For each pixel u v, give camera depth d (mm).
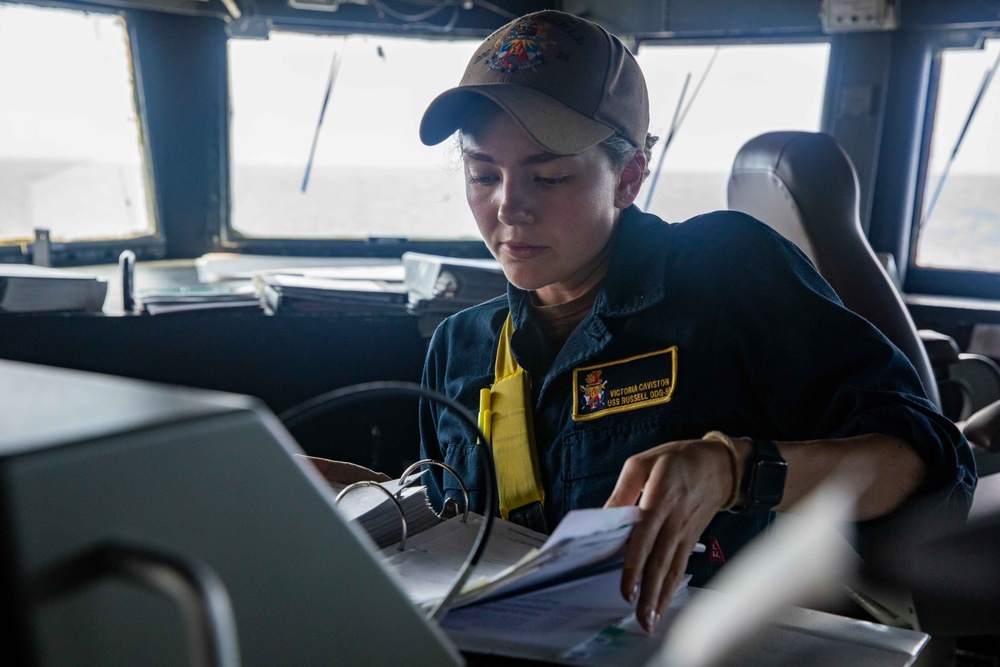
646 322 1073
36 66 2566
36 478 305
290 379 2178
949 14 2699
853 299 1581
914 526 967
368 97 2945
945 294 2955
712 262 1080
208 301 2107
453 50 2986
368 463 2271
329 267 2791
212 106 2859
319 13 2791
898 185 2900
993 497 1404
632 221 1134
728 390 1047
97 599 322
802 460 870
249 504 376
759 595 787
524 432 1091
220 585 361
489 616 706
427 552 859
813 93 2949
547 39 1028
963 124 2820
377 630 427
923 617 1261
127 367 2064
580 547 605
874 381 981
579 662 637
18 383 418
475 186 1074
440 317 2182
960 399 2400
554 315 1145
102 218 2812
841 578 1221
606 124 1029
